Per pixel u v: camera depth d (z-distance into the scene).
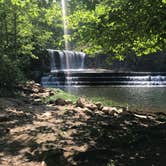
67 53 53.28
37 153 7.81
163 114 16.30
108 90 32.84
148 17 10.58
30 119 11.81
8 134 9.68
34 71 41.19
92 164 7.13
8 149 8.31
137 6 10.56
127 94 28.95
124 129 10.22
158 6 10.35
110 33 11.95
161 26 10.65
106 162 7.23
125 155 7.66
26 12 26.59
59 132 9.76
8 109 13.69
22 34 28.14
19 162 7.38
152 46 13.88
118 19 11.11
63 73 41.50
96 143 8.55
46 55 45.44
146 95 28.23
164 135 9.38
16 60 23.92
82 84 39.12
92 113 13.18
